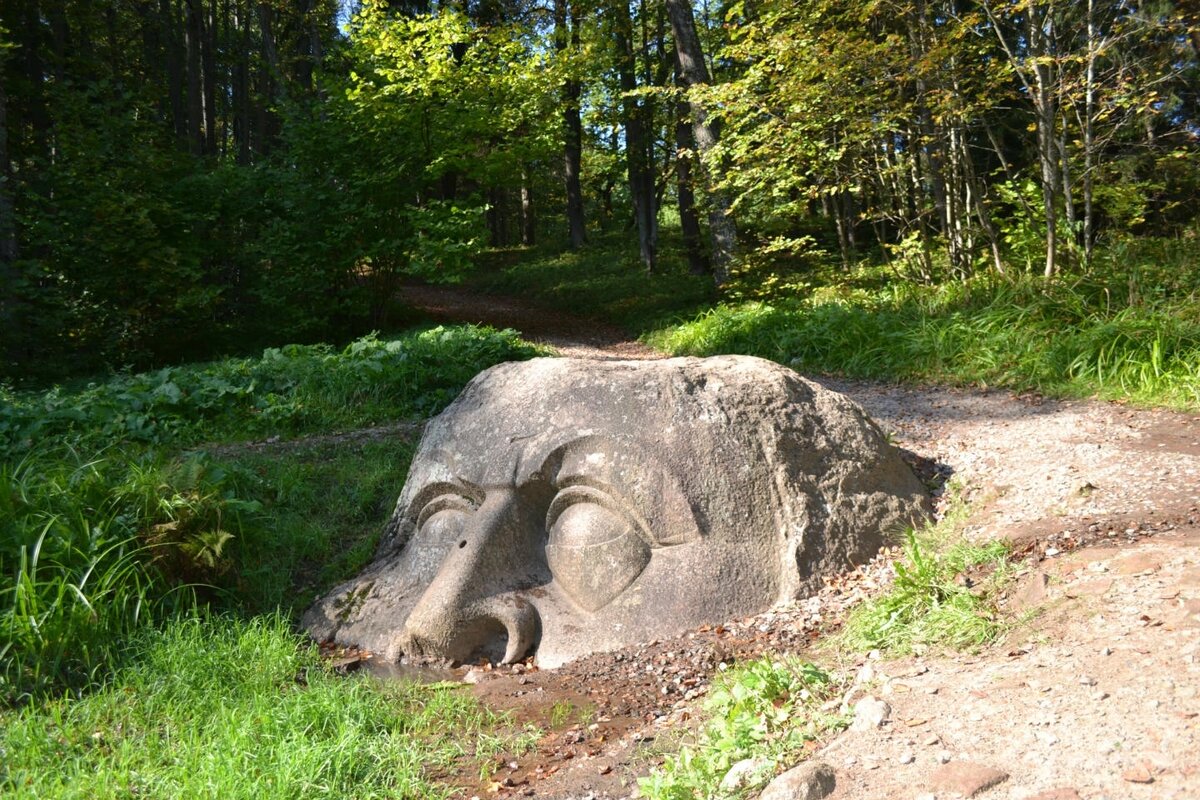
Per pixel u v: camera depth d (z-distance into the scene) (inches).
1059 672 121.7
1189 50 427.5
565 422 214.2
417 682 185.0
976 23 419.2
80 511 209.8
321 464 287.1
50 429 301.6
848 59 423.5
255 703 163.2
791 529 201.8
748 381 222.1
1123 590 143.1
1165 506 194.1
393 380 359.9
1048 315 364.2
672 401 212.5
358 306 602.9
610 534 202.2
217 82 1272.1
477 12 918.4
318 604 221.1
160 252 510.9
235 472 262.4
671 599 194.1
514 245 1473.9
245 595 221.8
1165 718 102.6
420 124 600.4
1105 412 284.0
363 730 156.0
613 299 845.8
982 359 351.3
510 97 628.7
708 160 529.0
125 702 164.2
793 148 477.1
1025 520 203.5
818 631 178.9
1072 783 95.4
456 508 222.5
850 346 409.4
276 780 132.3
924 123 451.5
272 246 565.0
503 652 201.5
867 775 107.2
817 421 222.7
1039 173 485.1
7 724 151.9
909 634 156.9
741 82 468.8
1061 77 395.9
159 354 546.3
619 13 820.6
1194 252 390.9
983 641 145.4
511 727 161.9
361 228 587.2
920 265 495.8
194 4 923.4
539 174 1273.4
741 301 581.9
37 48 734.5
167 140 597.0
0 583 184.9
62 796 125.4
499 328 692.7
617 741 151.4
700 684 170.1
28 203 549.0
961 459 258.8
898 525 214.8
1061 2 405.1
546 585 208.1
